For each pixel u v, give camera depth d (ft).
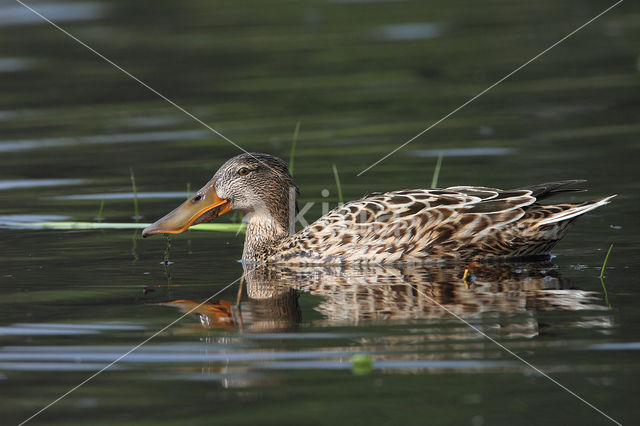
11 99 86.63
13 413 25.61
